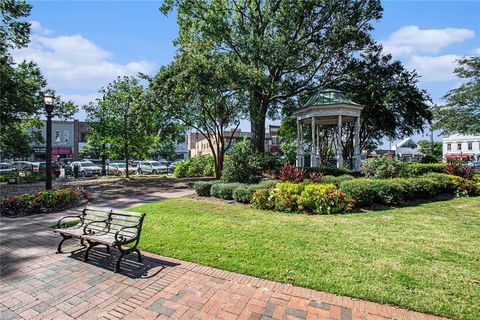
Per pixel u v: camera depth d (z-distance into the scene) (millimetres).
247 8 16156
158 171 26656
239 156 10852
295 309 2779
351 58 17125
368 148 26328
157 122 16188
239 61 14094
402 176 9523
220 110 15766
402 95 16422
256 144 16078
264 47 12953
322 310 2752
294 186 7484
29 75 15789
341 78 17094
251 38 13312
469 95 23156
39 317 2721
